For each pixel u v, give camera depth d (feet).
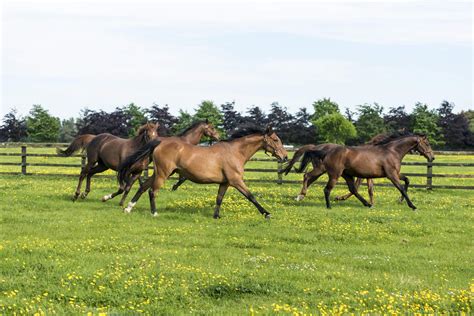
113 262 33.58
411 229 48.29
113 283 29.07
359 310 26.37
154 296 27.68
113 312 24.44
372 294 29.27
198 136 61.26
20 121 253.85
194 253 38.09
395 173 59.77
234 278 31.01
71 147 67.31
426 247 43.01
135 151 56.95
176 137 55.36
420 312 25.64
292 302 27.91
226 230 46.50
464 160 141.38
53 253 35.35
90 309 24.93
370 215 53.98
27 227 44.98
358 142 243.40
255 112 277.44
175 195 65.46
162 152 51.90
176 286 29.09
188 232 45.44
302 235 45.34
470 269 36.81
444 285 32.01
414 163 76.95
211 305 27.02
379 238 45.21
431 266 37.22
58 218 49.16
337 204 62.49
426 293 29.01
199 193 67.31
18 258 33.68
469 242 44.86
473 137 257.75
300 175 94.17
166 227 47.06
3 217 48.52
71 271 30.99
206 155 51.85
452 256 40.22
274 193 69.21
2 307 24.53
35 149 177.06
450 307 26.71
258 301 27.89
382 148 60.29
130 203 53.31
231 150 52.39
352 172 59.67
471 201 66.33
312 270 34.27
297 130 266.57
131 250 37.99
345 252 40.63
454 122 263.29
